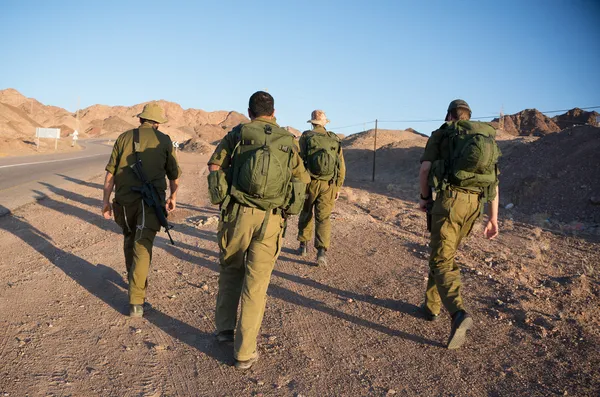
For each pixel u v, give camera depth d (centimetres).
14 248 637
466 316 353
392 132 5694
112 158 426
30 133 10219
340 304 473
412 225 979
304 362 351
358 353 369
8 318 402
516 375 341
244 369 335
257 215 330
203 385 313
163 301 461
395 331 413
